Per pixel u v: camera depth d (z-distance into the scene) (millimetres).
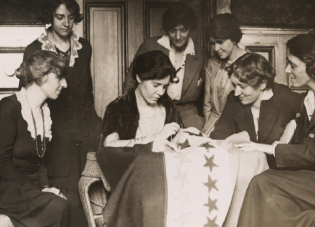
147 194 2459
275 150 2781
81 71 3428
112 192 2633
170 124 3006
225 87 3412
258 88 3258
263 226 2514
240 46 3641
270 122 3213
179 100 3465
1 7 3398
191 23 3479
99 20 3584
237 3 3631
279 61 3627
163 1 3619
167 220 2438
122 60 3621
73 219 2832
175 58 3500
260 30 3613
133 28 3619
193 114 3432
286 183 2555
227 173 2512
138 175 2479
